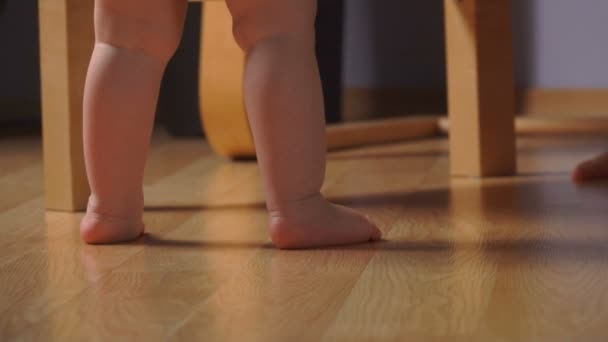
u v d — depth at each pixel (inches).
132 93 52.1
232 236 54.7
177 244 53.3
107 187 53.2
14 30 111.5
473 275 46.3
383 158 81.3
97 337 40.1
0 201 65.7
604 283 44.7
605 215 57.2
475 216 57.9
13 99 112.3
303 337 39.6
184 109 97.3
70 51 61.9
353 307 42.6
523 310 41.7
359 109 115.3
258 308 42.8
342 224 52.1
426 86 113.0
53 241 54.6
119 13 51.6
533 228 54.6
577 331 39.6
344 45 114.8
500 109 71.2
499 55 70.7
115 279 47.1
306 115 50.8
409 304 42.7
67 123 62.1
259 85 50.2
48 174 62.7
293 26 50.5
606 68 104.8
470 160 71.2
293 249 51.6
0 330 41.0
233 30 51.5
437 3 111.7
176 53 97.0
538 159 78.8
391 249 51.1
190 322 41.4
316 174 51.5
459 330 39.9
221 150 81.1
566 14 105.7
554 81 106.9
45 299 44.5
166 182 71.7
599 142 88.0
